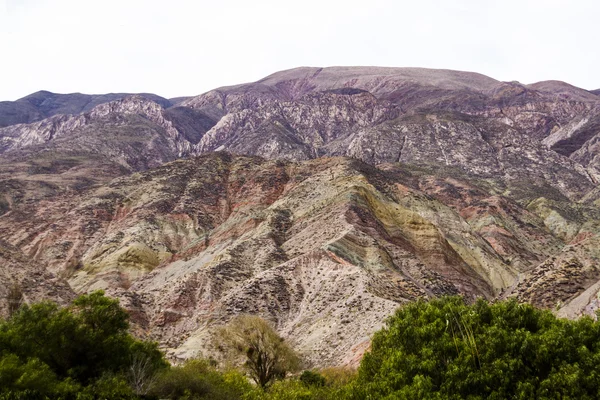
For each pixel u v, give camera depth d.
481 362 19.50
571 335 19.73
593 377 17.52
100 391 23.77
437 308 23.17
